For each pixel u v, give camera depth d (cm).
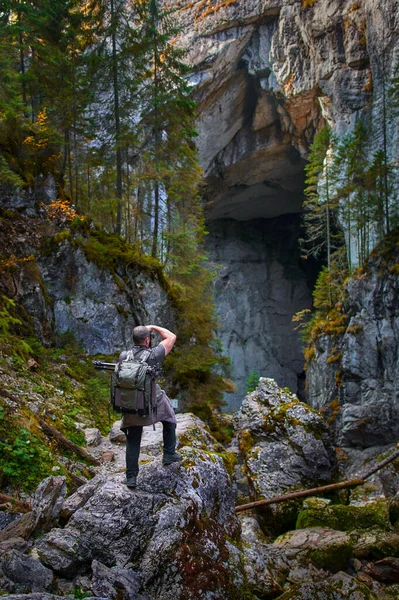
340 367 3366
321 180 4106
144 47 2189
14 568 444
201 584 507
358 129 3706
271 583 630
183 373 1673
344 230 4031
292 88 4381
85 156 2253
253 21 4459
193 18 4612
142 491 547
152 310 1673
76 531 517
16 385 977
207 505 590
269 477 1192
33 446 713
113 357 1509
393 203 3706
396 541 864
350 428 3011
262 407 1365
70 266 1521
